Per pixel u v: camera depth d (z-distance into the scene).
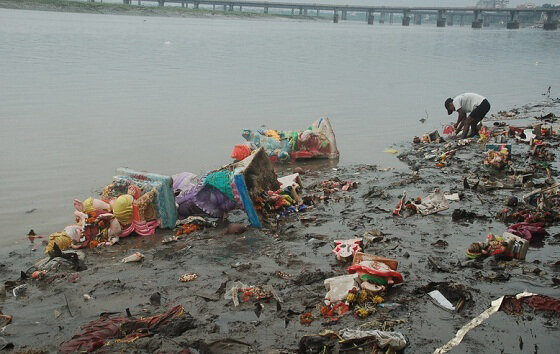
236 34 74.69
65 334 5.54
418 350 5.00
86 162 12.21
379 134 16.00
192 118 17.17
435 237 7.89
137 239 8.41
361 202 9.70
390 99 22.66
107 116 17.12
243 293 6.27
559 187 9.71
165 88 23.19
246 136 13.55
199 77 27.19
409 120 18.20
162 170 11.75
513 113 19.78
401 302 5.91
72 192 10.28
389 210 9.19
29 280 6.80
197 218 8.98
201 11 178.88
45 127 15.45
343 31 112.44
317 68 34.44
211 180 8.90
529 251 7.25
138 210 8.48
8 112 17.28
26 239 8.23
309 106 20.12
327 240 7.91
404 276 6.55
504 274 6.50
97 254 7.79
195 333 5.43
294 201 9.54
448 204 9.22
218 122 16.69
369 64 39.12
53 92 21.25
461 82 29.70
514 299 5.74
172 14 162.12
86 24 78.12
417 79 30.47
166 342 5.21
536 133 14.85
